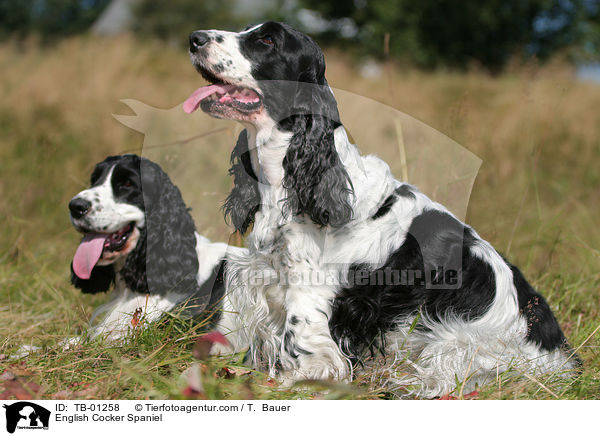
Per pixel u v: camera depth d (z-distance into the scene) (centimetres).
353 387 271
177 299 354
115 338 332
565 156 839
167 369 283
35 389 261
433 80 1342
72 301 422
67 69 1196
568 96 1051
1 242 541
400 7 2309
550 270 459
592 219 644
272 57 284
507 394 274
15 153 768
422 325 293
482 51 2316
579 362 317
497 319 294
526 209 638
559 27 2394
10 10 2783
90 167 652
